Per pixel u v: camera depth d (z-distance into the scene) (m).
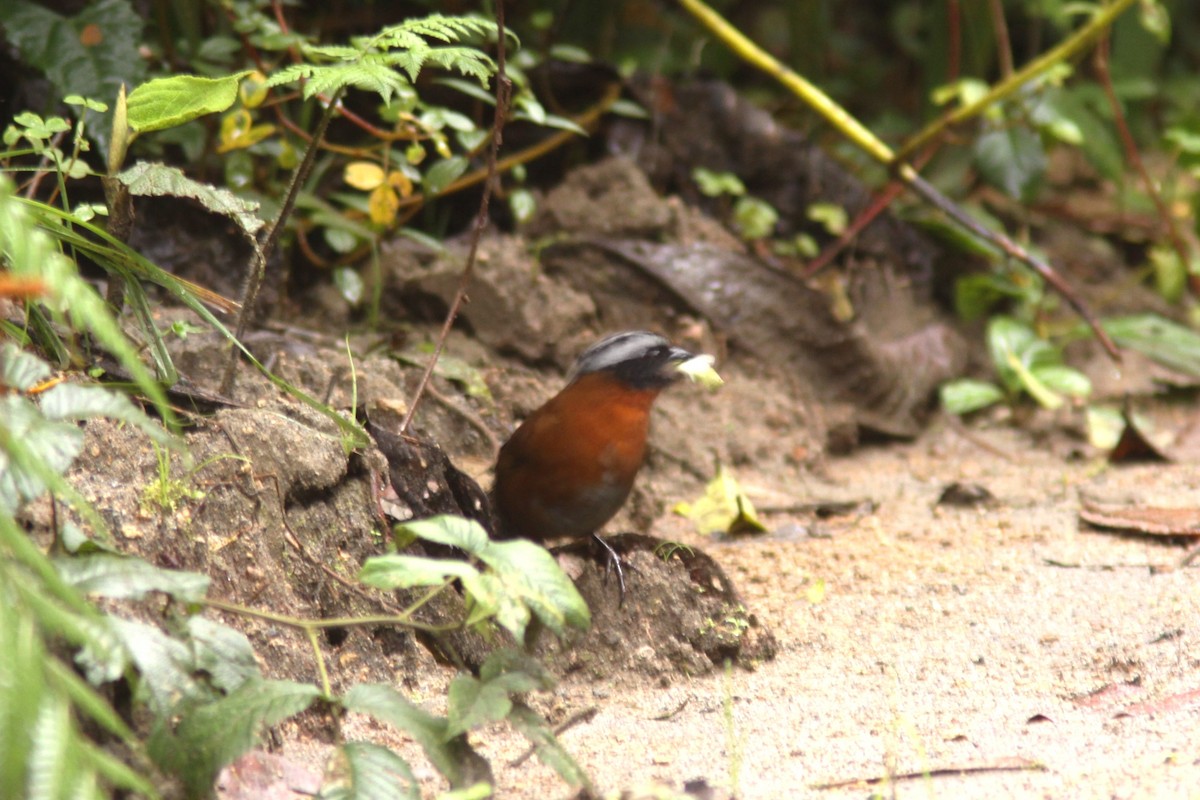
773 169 14.60
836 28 20.53
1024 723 6.58
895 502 11.20
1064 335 14.29
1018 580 8.91
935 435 13.30
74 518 6.08
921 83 18.20
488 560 5.59
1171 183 17.14
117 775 4.40
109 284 7.52
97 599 5.71
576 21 16.09
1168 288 15.30
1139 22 19.27
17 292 3.96
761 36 18.45
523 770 6.15
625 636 7.52
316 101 11.21
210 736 5.10
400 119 10.70
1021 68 19.58
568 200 12.96
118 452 6.68
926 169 15.87
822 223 14.59
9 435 4.42
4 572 4.43
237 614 6.56
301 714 6.41
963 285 13.85
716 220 14.07
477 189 12.78
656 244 12.75
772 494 11.35
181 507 6.64
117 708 5.48
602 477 8.04
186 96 6.90
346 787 5.16
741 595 8.84
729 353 12.54
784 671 7.52
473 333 11.84
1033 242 16.75
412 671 7.12
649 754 6.33
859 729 6.59
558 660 7.44
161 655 5.12
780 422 12.20
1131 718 6.56
